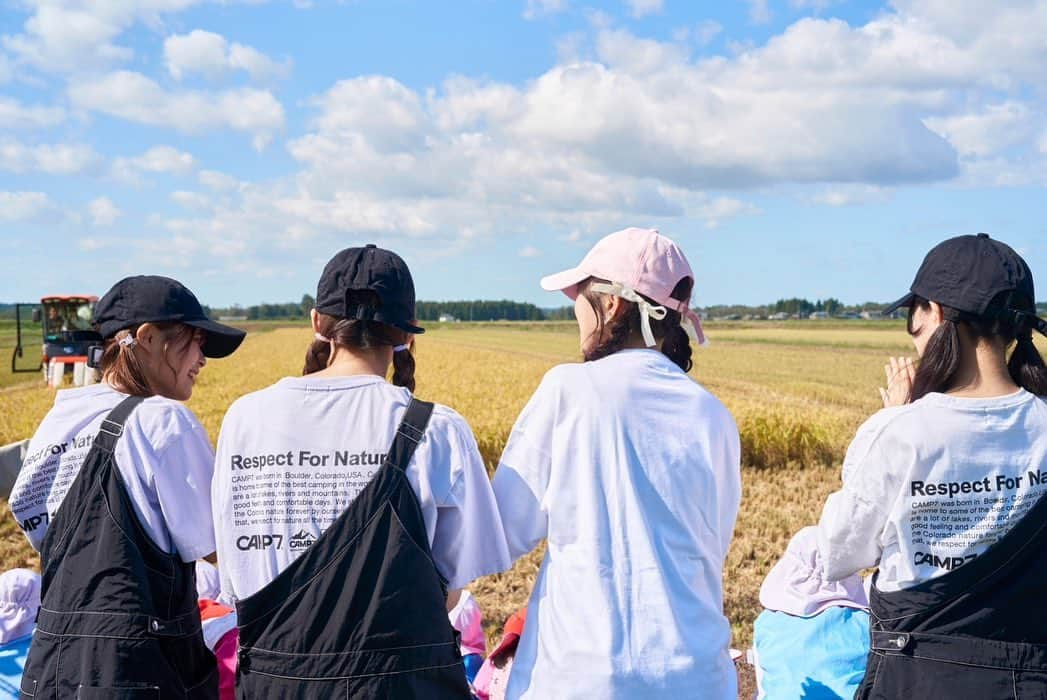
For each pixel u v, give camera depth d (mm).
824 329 83375
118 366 2287
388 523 1892
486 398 19531
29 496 2137
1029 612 1839
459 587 2041
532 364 36000
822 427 12281
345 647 1850
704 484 1984
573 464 1963
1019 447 1909
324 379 2012
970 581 1861
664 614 1856
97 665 1989
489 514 2021
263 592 1894
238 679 1969
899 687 1921
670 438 1972
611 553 1896
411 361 2221
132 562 2049
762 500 8789
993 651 1844
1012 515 1880
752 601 5547
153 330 2291
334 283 2066
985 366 2004
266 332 80375
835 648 2811
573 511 1952
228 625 2762
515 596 5793
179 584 2148
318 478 1932
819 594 2934
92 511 2062
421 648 1865
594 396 1971
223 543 1984
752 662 3221
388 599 1854
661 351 2176
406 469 1931
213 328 2354
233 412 2031
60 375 24016
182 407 2229
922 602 1906
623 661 1822
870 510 1995
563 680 1852
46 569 2105
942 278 2020
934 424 1932
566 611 1899
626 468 1927
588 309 2145
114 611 2014
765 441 11312
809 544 3004
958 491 1909
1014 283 1950
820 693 2748
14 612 2746
